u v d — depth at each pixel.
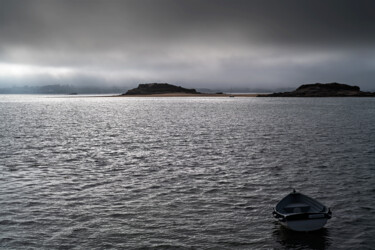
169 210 24.81
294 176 33.91
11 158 43.34
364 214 23.81
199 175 34.56
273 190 29.41
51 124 89.94
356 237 20.38
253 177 33.62
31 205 25.84
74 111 152.75
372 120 96.88
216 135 65.50
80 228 21.81
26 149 50.19
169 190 29.55
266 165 38.88
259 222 22.58
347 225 22.00
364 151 47.16
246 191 29.16
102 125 86.94
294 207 22.44
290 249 19.06
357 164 39.00
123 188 30.19
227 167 38.00
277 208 22.11
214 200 26.89
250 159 42.28
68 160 42.19
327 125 83.38
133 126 83.94
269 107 177.38
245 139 59.88
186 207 25.41
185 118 107.25
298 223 20.45
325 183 31.38
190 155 45.16
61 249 19.12
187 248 19.20
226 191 29.19
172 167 38.16
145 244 19.69
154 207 25.42
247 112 135.88
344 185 30.70
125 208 25.27
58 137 63.84
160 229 21.62
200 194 28.42
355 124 85.50
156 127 81.12
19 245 19.53
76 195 28.25
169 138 61.81
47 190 29.56
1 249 19.02
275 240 20.05
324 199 26.95
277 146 52.03
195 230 21.45
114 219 23.22
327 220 21.64
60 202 26.53
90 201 26.80
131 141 58.31
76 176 34.31
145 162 40.88
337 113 128.38
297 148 50.12
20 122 95.38
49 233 21.08
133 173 35.53
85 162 41.00
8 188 30.05
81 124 89.81
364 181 31.92
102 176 34.34
